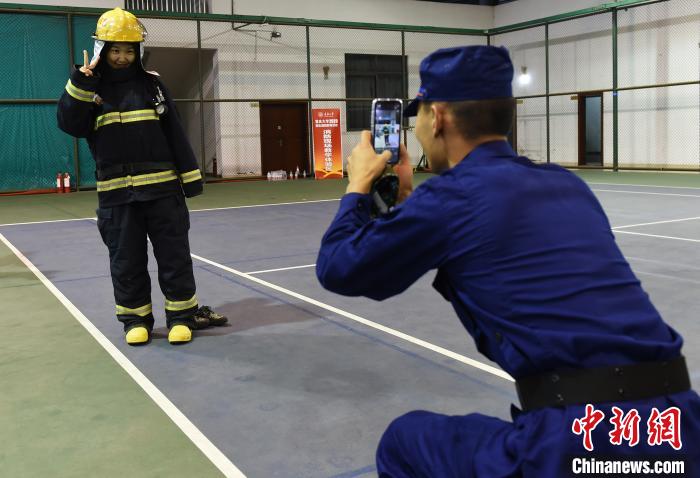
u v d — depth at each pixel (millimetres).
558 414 1535
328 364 4098
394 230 1685
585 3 22250
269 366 4094
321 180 21156
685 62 19547
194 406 3510
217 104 21344
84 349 4512
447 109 1763
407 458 1838
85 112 4375
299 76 22406
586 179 17797
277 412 3402
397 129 1948
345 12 22938
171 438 3127
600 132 22094
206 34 20906
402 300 5613
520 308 1588
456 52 1744
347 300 5676
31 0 18688
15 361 4273
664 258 7020
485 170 1672
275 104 22203
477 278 1637
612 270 1627
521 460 1532
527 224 1621
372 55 23594
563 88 23000
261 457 2918
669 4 19734
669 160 20203
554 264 1595
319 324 4969
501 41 25234
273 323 5027
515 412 1758
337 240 1809
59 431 3227
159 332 4891
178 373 4016
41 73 17969
